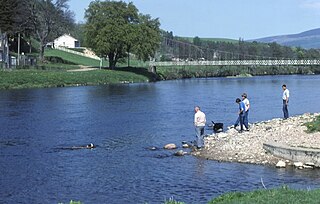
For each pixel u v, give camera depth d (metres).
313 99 63.94
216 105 56.25
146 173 23.30
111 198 19.33
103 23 117.75
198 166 24.47
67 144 31.23
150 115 46.66
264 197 15.38
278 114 47.12
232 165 24.41
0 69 97.69
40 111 50.09
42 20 127.94
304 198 15.11
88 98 66.12
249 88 88.19
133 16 122.06
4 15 105.69
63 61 139.88
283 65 154.50
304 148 24.58
